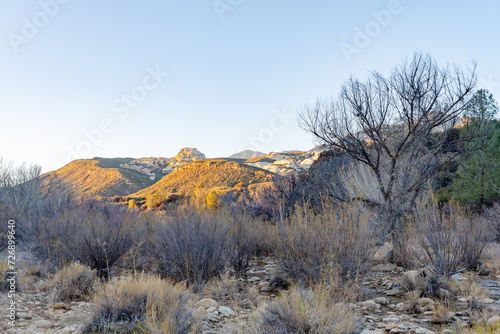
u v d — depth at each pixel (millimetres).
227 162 109000
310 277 5809
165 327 3639
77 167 143625
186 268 6320
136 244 8164
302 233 6309
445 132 9211
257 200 15688
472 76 8375
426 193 9547
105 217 9719
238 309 4980
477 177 18141
